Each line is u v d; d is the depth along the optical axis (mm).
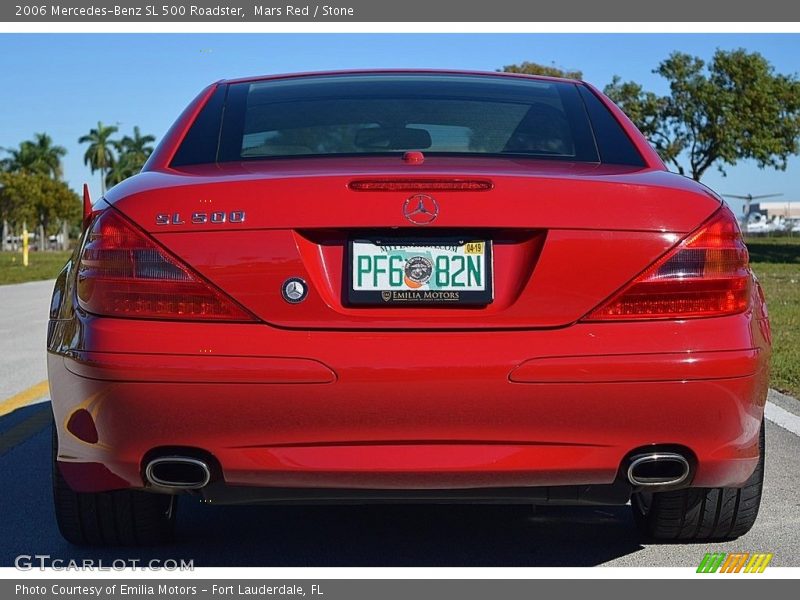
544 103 3752
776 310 12398
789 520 3924
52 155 95625
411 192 2861
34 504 4230
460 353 2768
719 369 2816
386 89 3834
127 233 2891
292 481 2828
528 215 2854
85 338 2867
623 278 2846
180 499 4391
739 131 47500
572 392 2775
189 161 3359
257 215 2852
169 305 2834
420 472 2785
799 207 114062
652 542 3701
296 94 3801
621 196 2906
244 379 2758
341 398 2756
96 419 2877
